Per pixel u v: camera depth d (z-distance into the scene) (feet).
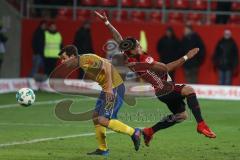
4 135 101.04
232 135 104.58
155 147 90.48
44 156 81.46
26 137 98.99
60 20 203.21
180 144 93.76
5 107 143.23
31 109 140.36
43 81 184.96
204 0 205.98
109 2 209.67
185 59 81.35
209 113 139.33
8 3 204.85
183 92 81.41
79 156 81.76
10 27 204.23
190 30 184.75
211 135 80.38
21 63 206.59
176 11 205.46
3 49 189.06
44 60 186.60
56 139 97.09
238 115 136.26
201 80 193.88
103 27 200.13
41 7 211.00
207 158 81.56
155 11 206.28
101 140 82.74
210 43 194.80
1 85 176.35
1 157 79.87
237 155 84.43
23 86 184.75
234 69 186.70
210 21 203.31
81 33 189.57
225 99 176.86
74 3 207.31
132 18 207.41
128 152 85.76
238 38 192.95
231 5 204.23
